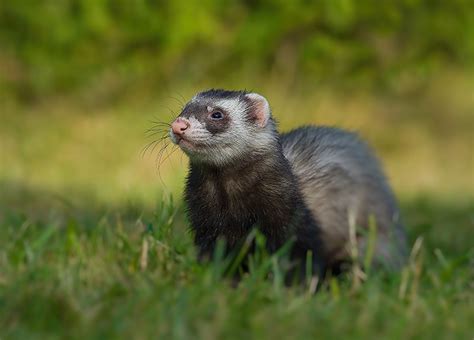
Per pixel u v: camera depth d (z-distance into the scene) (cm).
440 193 1717
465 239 1212
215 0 2314
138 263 810
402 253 991
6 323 649
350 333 643
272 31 2312
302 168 920
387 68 2364
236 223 830
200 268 775
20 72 2359
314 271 854
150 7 2306
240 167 830
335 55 2322
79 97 2322
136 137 1975
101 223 943
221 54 2350
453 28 2370
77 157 1877
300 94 2245
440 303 736
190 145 825
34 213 1278
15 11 2323
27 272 750
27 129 2036
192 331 628
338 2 2239
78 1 2320
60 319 648
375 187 975
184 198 862
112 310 662
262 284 738
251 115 841
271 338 623
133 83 2334
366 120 2211
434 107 2322
